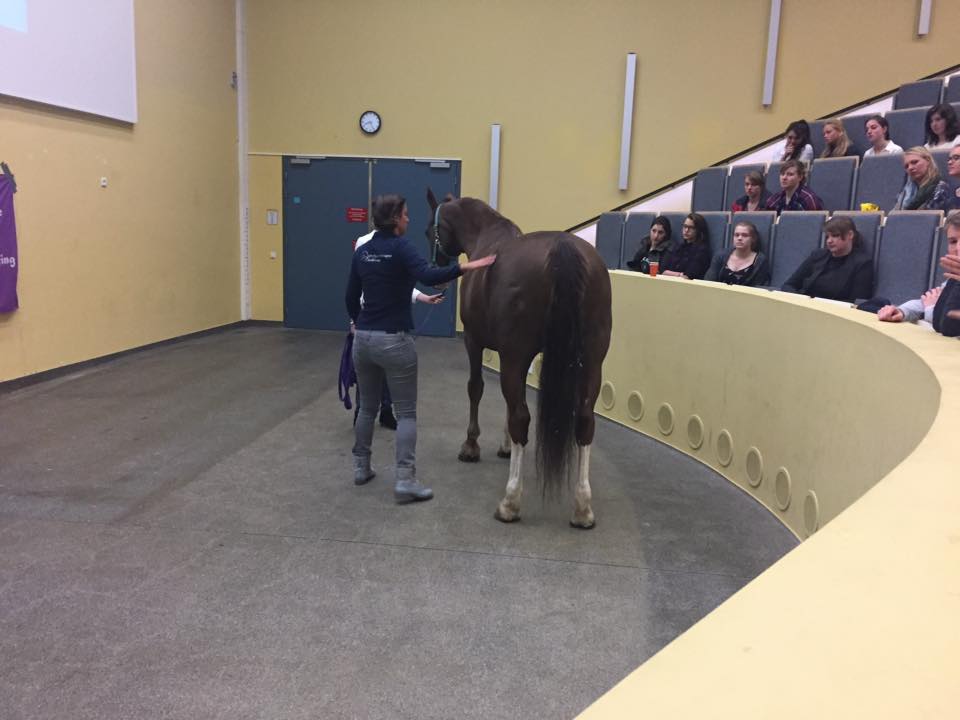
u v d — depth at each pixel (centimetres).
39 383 539
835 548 92
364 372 332
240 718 182
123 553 272
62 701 187
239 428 441
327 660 207
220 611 232
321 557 273
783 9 734
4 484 339
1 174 491
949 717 60
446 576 260
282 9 805
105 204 603
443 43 791
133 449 395
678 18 752
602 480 371
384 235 314
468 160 809
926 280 355
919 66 725
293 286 854
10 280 502
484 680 199
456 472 376
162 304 696
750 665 68
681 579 263
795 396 306
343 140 822
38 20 511
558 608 240
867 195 475
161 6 665
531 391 564
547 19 772
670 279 431
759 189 512
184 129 715
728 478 373
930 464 120
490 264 300
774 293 352
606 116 780
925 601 79
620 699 64
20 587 245
